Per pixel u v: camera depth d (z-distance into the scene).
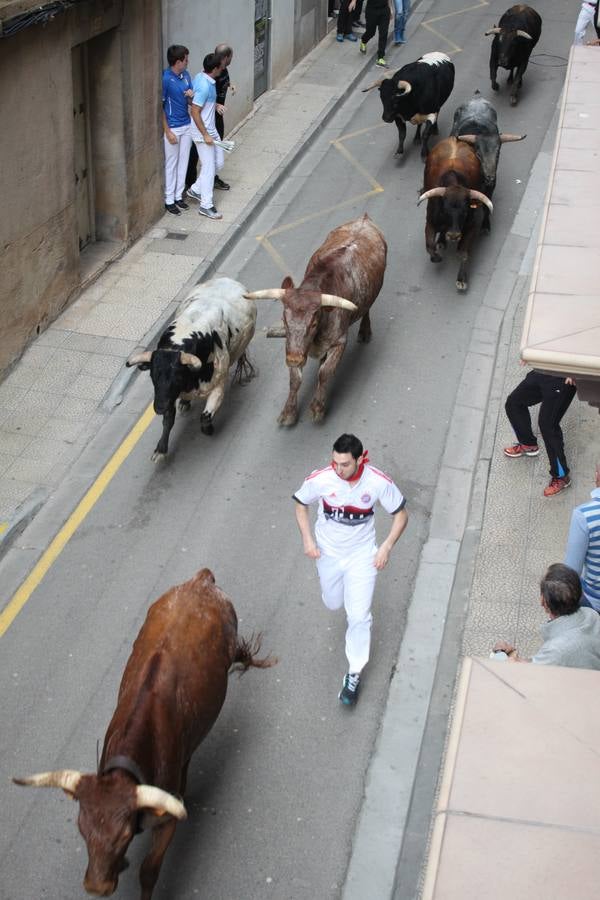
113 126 14.98
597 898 4.20
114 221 15.77
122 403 12.77
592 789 4.64
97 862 5.74
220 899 7.48
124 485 11.45
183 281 15.24
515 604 9.95
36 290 13.42
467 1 28.31
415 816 8.04
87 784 5.88
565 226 8.41
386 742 8.67
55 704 8.93
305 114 21.16
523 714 4.98
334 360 12.05
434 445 12.23
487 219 16.61
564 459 11.07
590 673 5.22
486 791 4.62
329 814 8.09
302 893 7.54
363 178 18.73
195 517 11.04
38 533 10.77
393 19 26.44
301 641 9.61
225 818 8.02
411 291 15.31
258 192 17.92
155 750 6.45
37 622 9.73
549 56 24.25
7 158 12.12
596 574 8.04
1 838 7.86
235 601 10.00
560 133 10.50
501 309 14.99
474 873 4.29
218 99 17.02
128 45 14.62
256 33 20.78
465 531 10.91
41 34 12.30
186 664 7.09
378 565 8.28
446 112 21.11
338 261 12.07
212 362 11.45
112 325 14.10
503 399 12.87
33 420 12.30
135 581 10.22
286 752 8.58
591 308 7.25
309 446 12.12
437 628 9.76
